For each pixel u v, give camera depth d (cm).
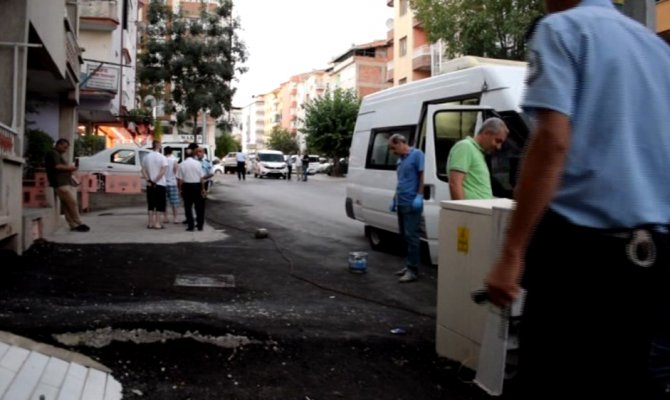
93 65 2194
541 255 204
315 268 962
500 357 445
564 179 201
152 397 439
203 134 3859
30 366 445
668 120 203
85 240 1137
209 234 1300
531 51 205
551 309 203
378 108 1186
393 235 1140
